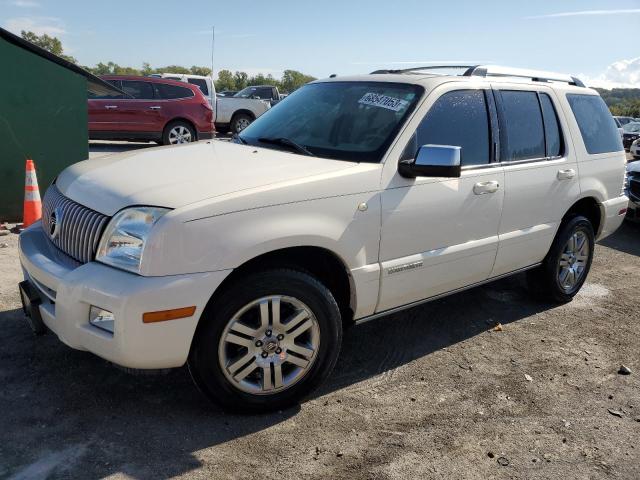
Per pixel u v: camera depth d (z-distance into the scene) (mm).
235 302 2977
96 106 13516
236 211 2910
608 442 3248
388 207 3502
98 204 3037
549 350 4402
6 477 2617
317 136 3943
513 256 4523
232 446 2971
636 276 6480
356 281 3436
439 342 4422
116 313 2727
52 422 3049
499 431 3279
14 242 6133
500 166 4297
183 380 3549
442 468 2926
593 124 5344
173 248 2756
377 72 4785
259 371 3176
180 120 14273
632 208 8773
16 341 3871
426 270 3816
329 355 3354
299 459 2914
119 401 3285
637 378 4035
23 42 6816
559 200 4832
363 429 3209
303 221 3121
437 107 3920
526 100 4660
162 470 2754
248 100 19641
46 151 7238
